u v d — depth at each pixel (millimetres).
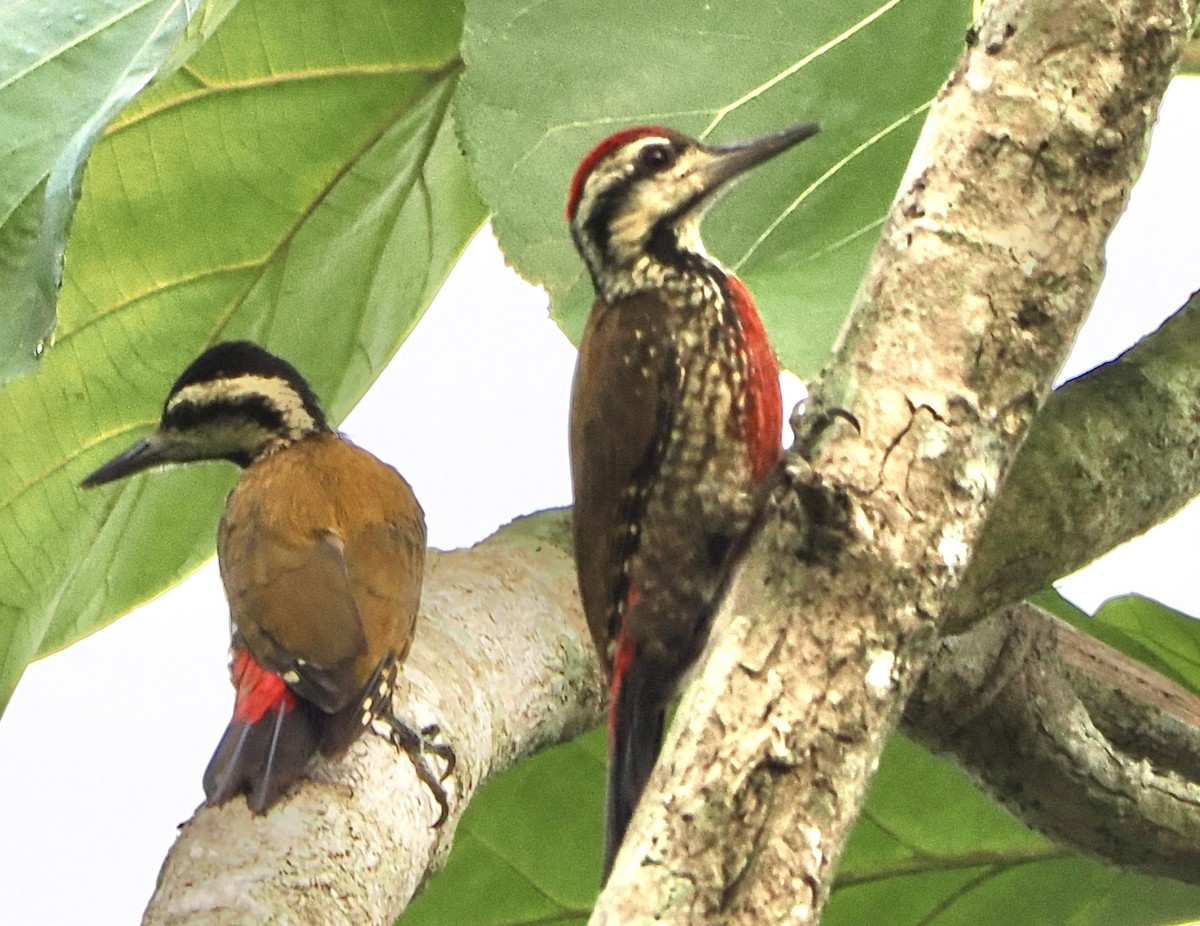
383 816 6793
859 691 5320
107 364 9281
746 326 8422
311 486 8852
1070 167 5824
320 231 9266
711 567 8359
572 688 8094
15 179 6359
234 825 6508
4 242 6371
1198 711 8508
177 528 9734
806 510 5344
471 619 7891
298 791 6746
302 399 9578
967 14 8062
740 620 5438
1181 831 8188
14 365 6168
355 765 6938
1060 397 7117
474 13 8023
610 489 8461
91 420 9367
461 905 9477
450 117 9156
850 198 8500
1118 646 9555
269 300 9414
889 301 5820
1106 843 8234
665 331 8492
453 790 7199
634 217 8594
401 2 8797
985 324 5730
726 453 8398
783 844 5074
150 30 6574
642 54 8148
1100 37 5863
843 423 5664
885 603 5410
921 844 9406
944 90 6090
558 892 9453
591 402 8547
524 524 8766
